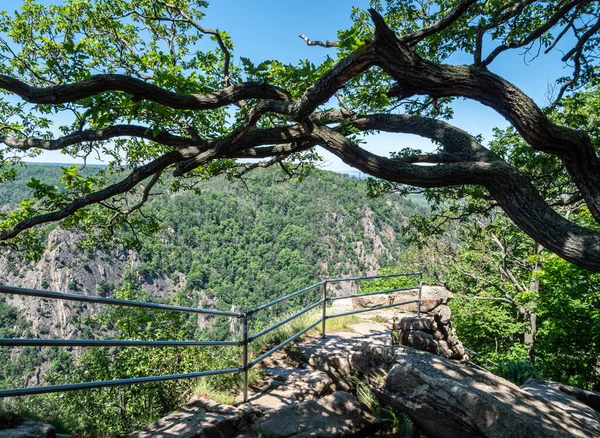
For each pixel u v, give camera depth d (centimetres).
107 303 277
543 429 307
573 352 1320
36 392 246
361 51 334
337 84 348
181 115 459
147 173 448
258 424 360
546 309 1362
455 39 584
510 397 355
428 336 716
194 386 490
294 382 481
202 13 828
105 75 356
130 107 411
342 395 414
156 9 668
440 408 345
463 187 695
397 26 720
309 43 485
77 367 1067
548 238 322
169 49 772
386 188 903
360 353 512
